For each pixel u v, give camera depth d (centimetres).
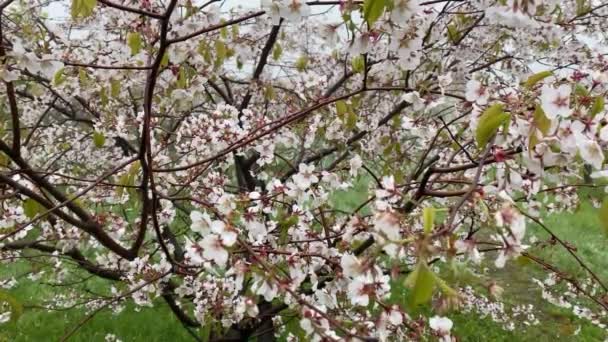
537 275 819
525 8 131
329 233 277
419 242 103
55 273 507
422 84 238
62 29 441
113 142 452
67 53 338
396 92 413
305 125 332
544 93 124
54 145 520
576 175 257
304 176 237
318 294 186
